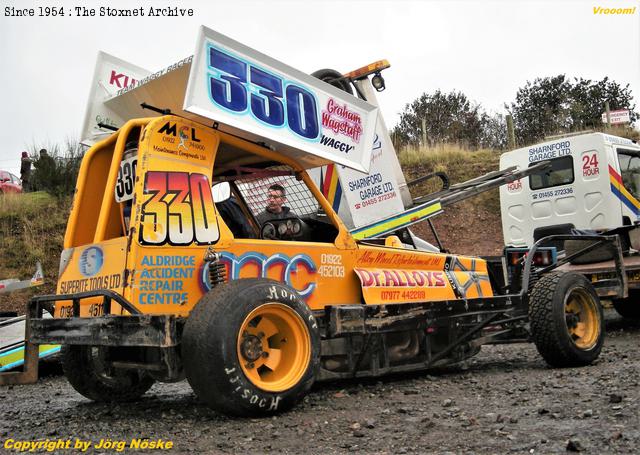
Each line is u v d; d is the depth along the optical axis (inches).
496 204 653.9
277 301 151.8
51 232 592.4
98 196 180.1
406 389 186.7
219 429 141.7
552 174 432.8
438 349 214.8
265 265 168.9
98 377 193.0
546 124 936.3
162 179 153.4
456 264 230.8
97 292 148.3
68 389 248.5
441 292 215.3
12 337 277.7
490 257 278.1
